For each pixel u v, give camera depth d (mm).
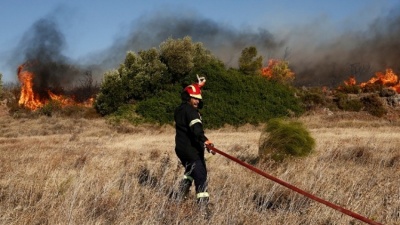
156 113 36625
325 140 17984
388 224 5352
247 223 5297
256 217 5465
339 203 5969
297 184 6984
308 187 6801
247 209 5699
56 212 5391
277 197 6262
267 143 10789
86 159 10273
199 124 6379
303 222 5504
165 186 6980
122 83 39594
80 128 33250
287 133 10578
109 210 5555
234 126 35406
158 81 39281
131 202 5758
